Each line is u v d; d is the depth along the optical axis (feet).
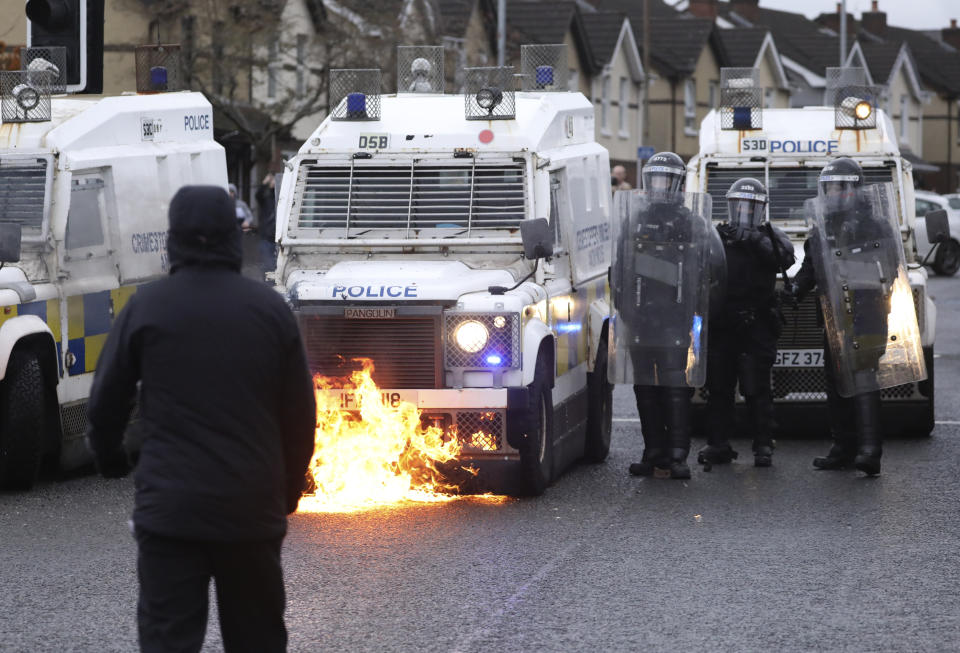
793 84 451.12
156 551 29.99
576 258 73.92
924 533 57.26
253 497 29.99
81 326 72.38
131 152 77.41
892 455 78.13
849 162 71.82
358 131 71.05
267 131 225.97
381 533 57.67
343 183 70.33
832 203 71.15
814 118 91.09
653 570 51.11
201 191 31.01
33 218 70.95
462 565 51.88
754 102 90.84
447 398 62.44
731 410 75.10
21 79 74.49
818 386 83.05
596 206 79.25
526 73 79.25
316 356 63.21
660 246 69.72
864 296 70.74
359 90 72.08
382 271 65.51
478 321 62.54
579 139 78.23
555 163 70.95
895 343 70.74
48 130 72.69
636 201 70.03
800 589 48.21
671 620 44.32
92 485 71.00
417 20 235.20
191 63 216.54
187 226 30.81
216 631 43.19
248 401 30.22
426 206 69.51
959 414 95.09
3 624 44.39
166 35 220.43
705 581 49.42
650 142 393.70
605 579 49.75
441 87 78.79
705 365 70.03
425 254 69.05
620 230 70.49
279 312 30.86
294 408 31.12
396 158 70.23
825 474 72.02
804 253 80.94
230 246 31.12
